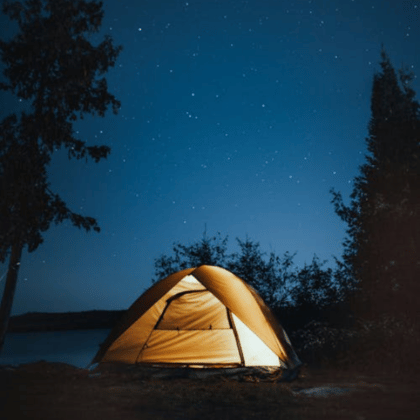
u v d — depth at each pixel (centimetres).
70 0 1496
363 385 775
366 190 1380
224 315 975
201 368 877
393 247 1169
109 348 952
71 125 1487
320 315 1412
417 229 1148
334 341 1080
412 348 959
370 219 1227
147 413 586
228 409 609
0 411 596
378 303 1195
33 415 574
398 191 1256
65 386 772
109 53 1511
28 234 1368
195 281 1030
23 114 1438
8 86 1444
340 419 546
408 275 1139
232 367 881
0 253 1351
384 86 1468
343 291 1373
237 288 959
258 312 937
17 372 915
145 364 904
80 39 1495
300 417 557
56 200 1425
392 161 1350
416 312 1118
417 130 1372
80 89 1469
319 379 864
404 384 788
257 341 935
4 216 1362
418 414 568
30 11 1474
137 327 970
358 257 1262
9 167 1377
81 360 1303
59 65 1483
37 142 1441
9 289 1380
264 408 614
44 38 1440
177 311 988
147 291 1000
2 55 1449
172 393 719
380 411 585
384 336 1016
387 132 1413
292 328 1409
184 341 942
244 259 1580
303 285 1493
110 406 626
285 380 856
